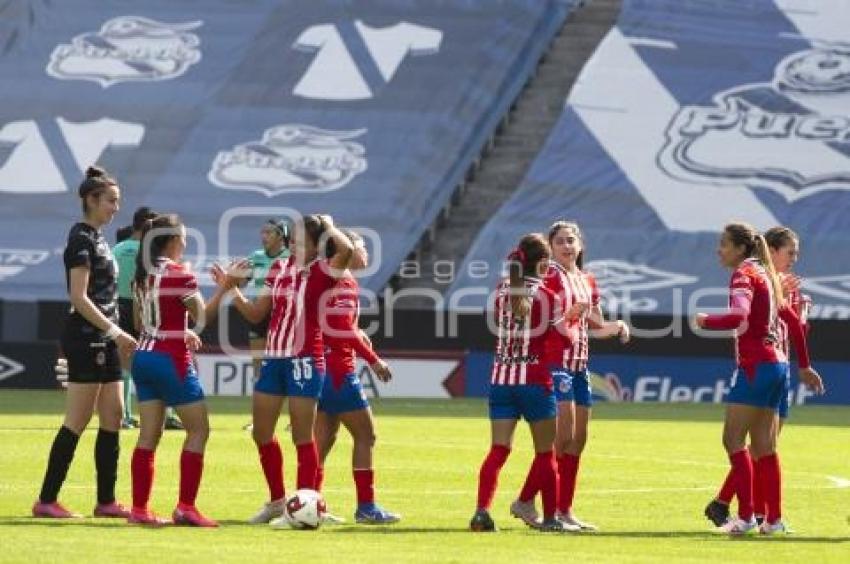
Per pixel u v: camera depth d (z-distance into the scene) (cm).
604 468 7775
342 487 6712
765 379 5322
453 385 13675
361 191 15538
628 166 15812
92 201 5384
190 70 16538
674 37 16712
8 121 16125
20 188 15688
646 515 5950
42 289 14738
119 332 5325
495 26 16775
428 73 16412
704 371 13688
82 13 16950
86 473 6894
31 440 8400
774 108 16250
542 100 16638
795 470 7856
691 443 9288
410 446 8762
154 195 15600
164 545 4625
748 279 5297
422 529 5331
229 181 15700
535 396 5312
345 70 16488
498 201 15838
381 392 13675
